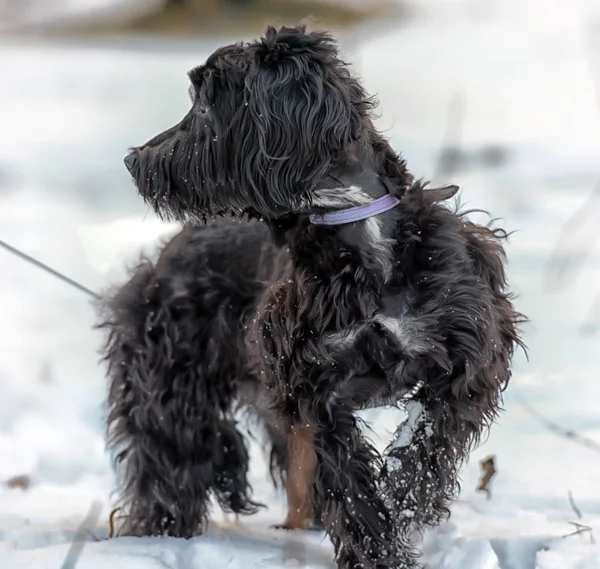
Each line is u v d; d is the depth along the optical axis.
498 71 37.25
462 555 8.09
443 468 8.00
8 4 61.44
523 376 13.51
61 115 32.34
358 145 7.94
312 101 7.61
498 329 8.16
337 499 7.89
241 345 9.23
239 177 7.90
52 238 20.61
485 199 21.05
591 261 18.31
